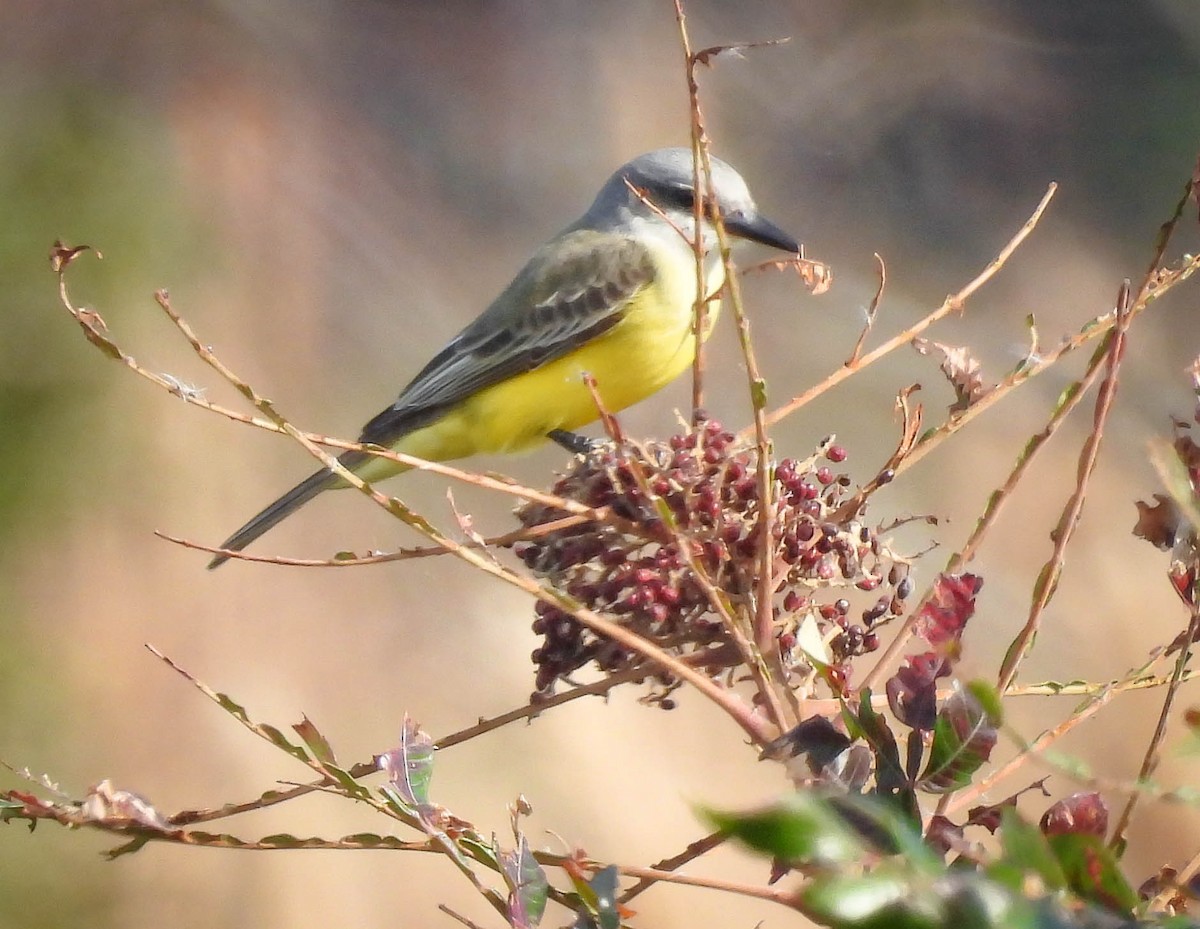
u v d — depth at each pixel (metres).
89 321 2.91
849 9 21.03
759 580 2.86
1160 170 20.48
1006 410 16.11
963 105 20.66
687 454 3.11
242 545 7.14
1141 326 17.59
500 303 7.30
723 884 2.50
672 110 20.00
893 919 1.72
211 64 18.06
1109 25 21.33
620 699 12.86
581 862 2.57
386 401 15.75
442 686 12.96
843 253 19.09
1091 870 1.92
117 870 10.20
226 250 15.02
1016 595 13.84
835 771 2.49
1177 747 2.03
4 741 10.45
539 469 13.62
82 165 11.78
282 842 2.67
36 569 11.05
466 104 19.38
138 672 11.57
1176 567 2.89
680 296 7.02
